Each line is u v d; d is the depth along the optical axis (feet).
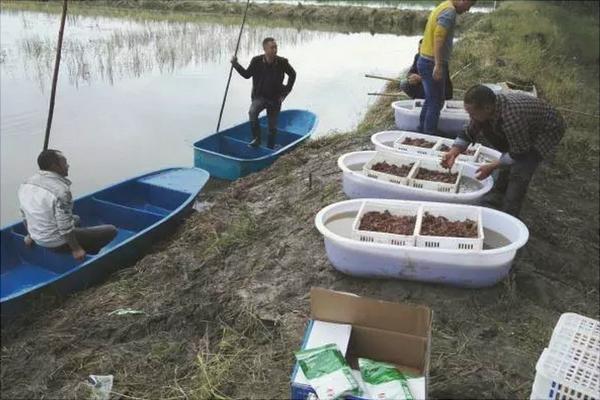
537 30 48.91
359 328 10.07
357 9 76.07
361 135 24.58
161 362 12.26
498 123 13.94
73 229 16.44
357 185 16.01
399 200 14.16
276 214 18.16
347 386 8.65
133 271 16.58
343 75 44.52
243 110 34.63
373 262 12.57
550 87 33.94
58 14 67.56
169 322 13.53
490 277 12.27
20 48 47.57
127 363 12.39
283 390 10.62
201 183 21.74
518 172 14.73
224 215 19.21
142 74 42.45
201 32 60.44
